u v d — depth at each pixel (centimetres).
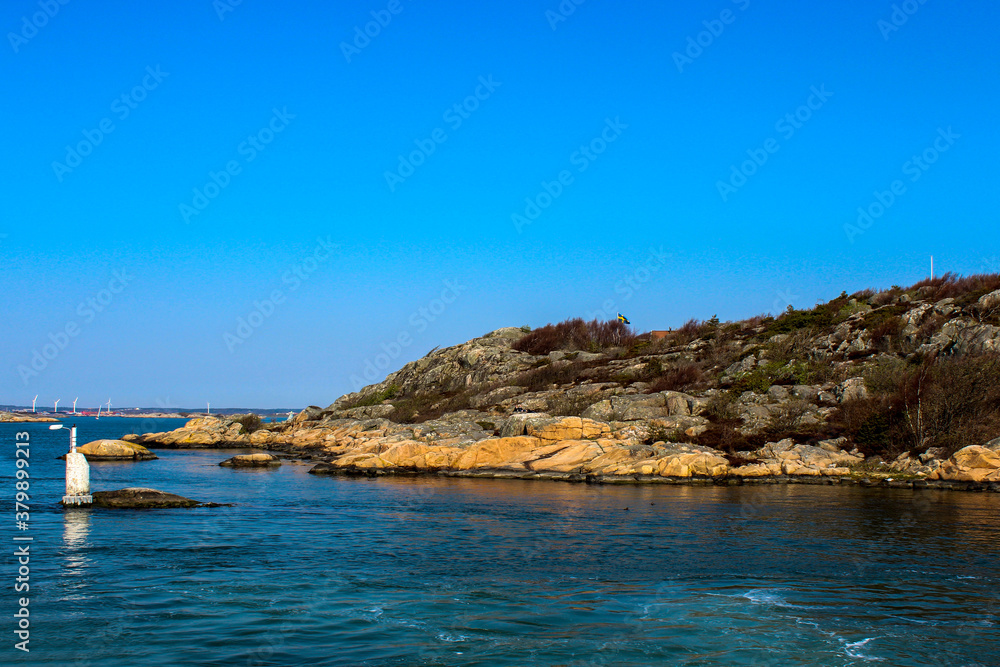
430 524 2898
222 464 6119
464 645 1477
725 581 1983
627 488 4297
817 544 2492
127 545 2380
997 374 4841
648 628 1590
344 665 1367
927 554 2328
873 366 5747
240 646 1453
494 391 7838
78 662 1362
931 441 4588
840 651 1466
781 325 7675
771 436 5094
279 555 2270
